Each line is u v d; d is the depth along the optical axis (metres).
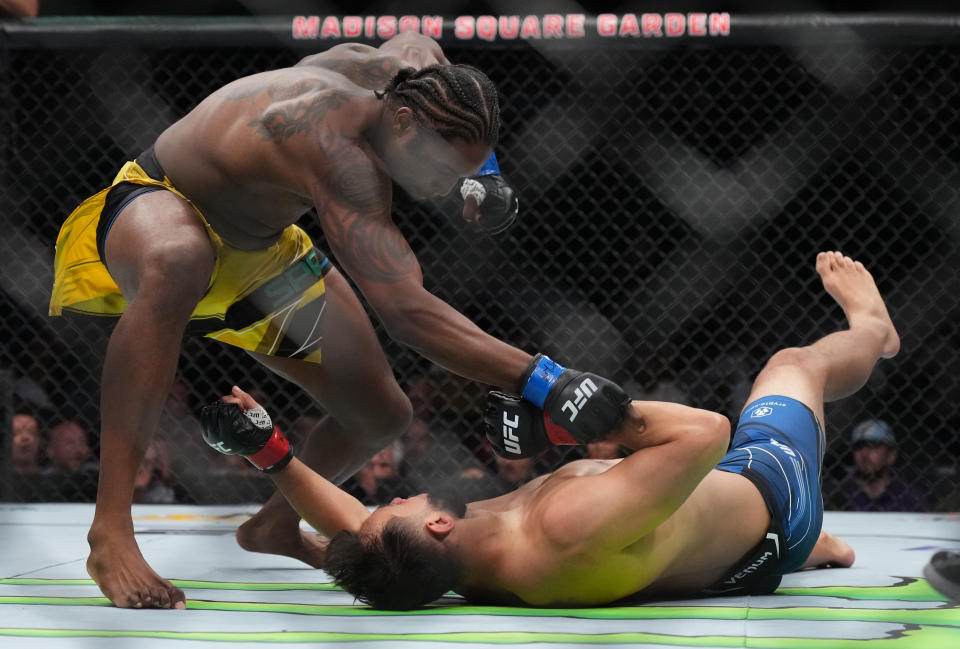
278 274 5.30
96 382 11.30
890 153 11.56
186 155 4.82
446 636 3.70
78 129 11.25
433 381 10.70
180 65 11.77
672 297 11.84
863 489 10.70
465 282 11.36
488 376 4.17
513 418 4.14
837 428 11.71
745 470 5.06
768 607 4.43
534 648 3.47
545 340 11.64
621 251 11.94
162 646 3.53
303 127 4.43
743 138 11.79
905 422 11.62
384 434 5.66
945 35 9.49
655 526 4.23
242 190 4.73
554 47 9.80
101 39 9.93
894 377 11.67
